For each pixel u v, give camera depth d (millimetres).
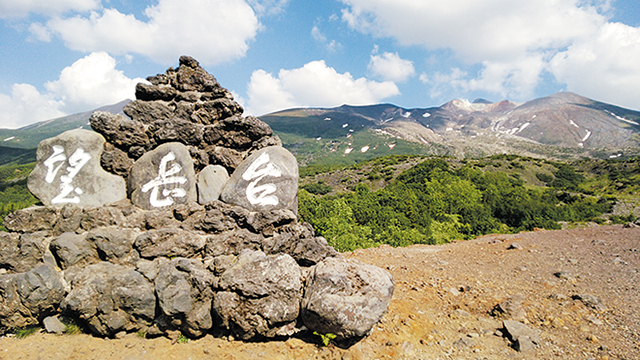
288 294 4711
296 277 4875
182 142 6258
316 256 5703
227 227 5582
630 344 5125
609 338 5352
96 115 5910
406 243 18109
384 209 25328
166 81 6898
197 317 4613
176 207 5676
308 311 4527
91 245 5172
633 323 5770
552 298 7059
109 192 5887
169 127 6176
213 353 4508
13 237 5246
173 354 4461
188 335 4785
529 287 7934
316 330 4652
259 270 4719
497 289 7840
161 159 5891
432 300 7270
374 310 4613
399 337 5363
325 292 4559
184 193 5898
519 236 16375
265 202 5887
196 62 6910
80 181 5801
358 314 4480
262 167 5965
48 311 4852
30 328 4828
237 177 5926
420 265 10586
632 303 6605
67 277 4914
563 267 9531
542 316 6219
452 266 10383
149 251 5086
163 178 5867
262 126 6473
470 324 6043
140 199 5801
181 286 4605
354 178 74938
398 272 9664
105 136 6105
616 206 41781
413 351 4992
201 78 6824
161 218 5543
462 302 7129
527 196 47844
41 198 5742
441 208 31078
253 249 5500
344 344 4719
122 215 5477
